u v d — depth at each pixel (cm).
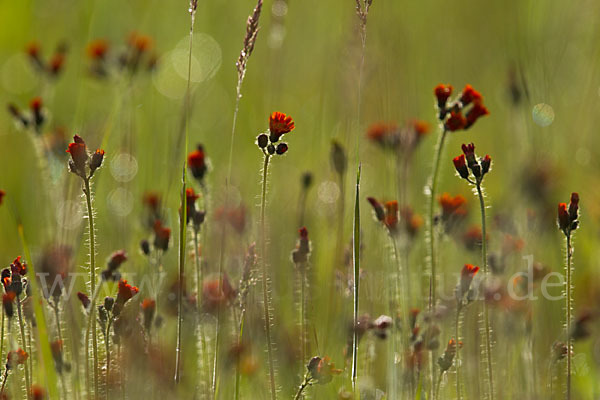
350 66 1095
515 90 1155
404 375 659
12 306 604
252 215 917
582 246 977
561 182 1099
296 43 1520
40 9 1587
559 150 1201
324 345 722
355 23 1100
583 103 1319
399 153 894
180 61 1516
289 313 824
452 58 1552
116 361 649
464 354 739
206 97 1452
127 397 647
